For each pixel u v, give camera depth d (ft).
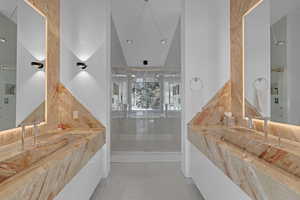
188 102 12.37
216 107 12.24
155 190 11.30
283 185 3.71
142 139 19.69
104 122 12.22
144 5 18.03
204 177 9.46
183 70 12.98
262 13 8.78
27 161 6.04
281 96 7.61
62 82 11.99
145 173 13.94
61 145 8.03
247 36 9.99
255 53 9.32
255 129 9.39
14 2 7.81
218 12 12.27
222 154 6.89
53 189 5.39
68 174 6.46
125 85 20.11
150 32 19.93
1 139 7.09
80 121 12.15
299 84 6.64
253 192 4.89
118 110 19.75
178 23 19.48
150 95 20.22
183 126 13.07
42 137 9.08
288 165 4.67
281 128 7.63
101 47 12.31
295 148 6.09
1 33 7.13
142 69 20.27
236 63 11.20
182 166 13.58
